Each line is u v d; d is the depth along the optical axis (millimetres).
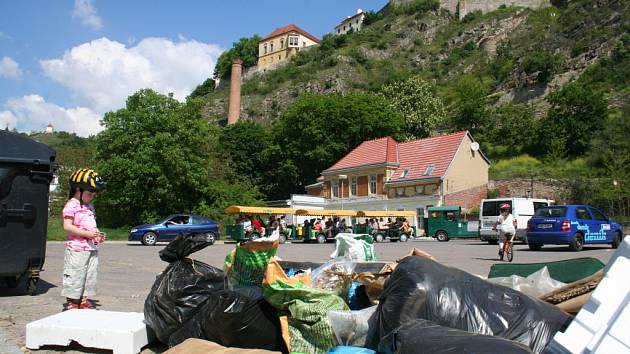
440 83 112938
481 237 28203
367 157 50812
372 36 144875
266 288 4926
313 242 34094
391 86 74938
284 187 69125
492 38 120688
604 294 3014
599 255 17859
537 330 3885
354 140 62844
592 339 2908
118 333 5250
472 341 3162
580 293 4762
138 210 43938
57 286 10344
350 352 4266
